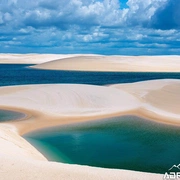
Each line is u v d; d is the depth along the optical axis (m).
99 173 9.65
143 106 26.75
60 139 18.34
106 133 19.55
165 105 27.14
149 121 22.34
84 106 26.50
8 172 9.42
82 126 21.12
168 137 18.72
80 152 16.12
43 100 28.02
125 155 15.65
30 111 24.72
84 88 33.28
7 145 14.38
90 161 14.85
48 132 19.73
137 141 17.95
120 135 19.14
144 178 9.45
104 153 15.91
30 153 14.69
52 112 24.48
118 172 9.97
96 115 23.89
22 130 20.02
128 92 33.06
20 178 9.02
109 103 27.53
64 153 15.98
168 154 15.76
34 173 9.41
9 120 22.20
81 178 9.09
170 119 22.73
